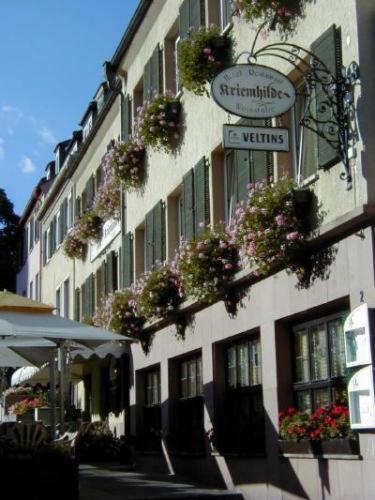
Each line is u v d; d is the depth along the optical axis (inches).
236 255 497.4
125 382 771.4
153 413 701.3
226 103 378.0
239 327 501.7
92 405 948.0
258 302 473.7
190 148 600.1
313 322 426.0
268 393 455.8
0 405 1051.9
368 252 359.3
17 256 1807.3
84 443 791.1
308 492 405.7
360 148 365.1
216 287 503.8
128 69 799.1
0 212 1831.9
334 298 387.9
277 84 385.4
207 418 550.6
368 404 347.6
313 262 409.1
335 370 402.3
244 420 504.7
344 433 375.9
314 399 422.6
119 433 807.1
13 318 496.7
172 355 632.4
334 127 380.5
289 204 407.5
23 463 428.8
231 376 532.1
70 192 1147.3
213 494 483.5
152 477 610.2
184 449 597.3
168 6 666.8
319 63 396.8
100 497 475.2
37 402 958.4
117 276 848.3
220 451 521.0
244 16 465.7
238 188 498.9
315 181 404.2
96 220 931.3
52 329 486.3
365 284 360.2
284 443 428.5
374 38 373.7
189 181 589.3
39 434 444.8
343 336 395.2
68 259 1140.5
